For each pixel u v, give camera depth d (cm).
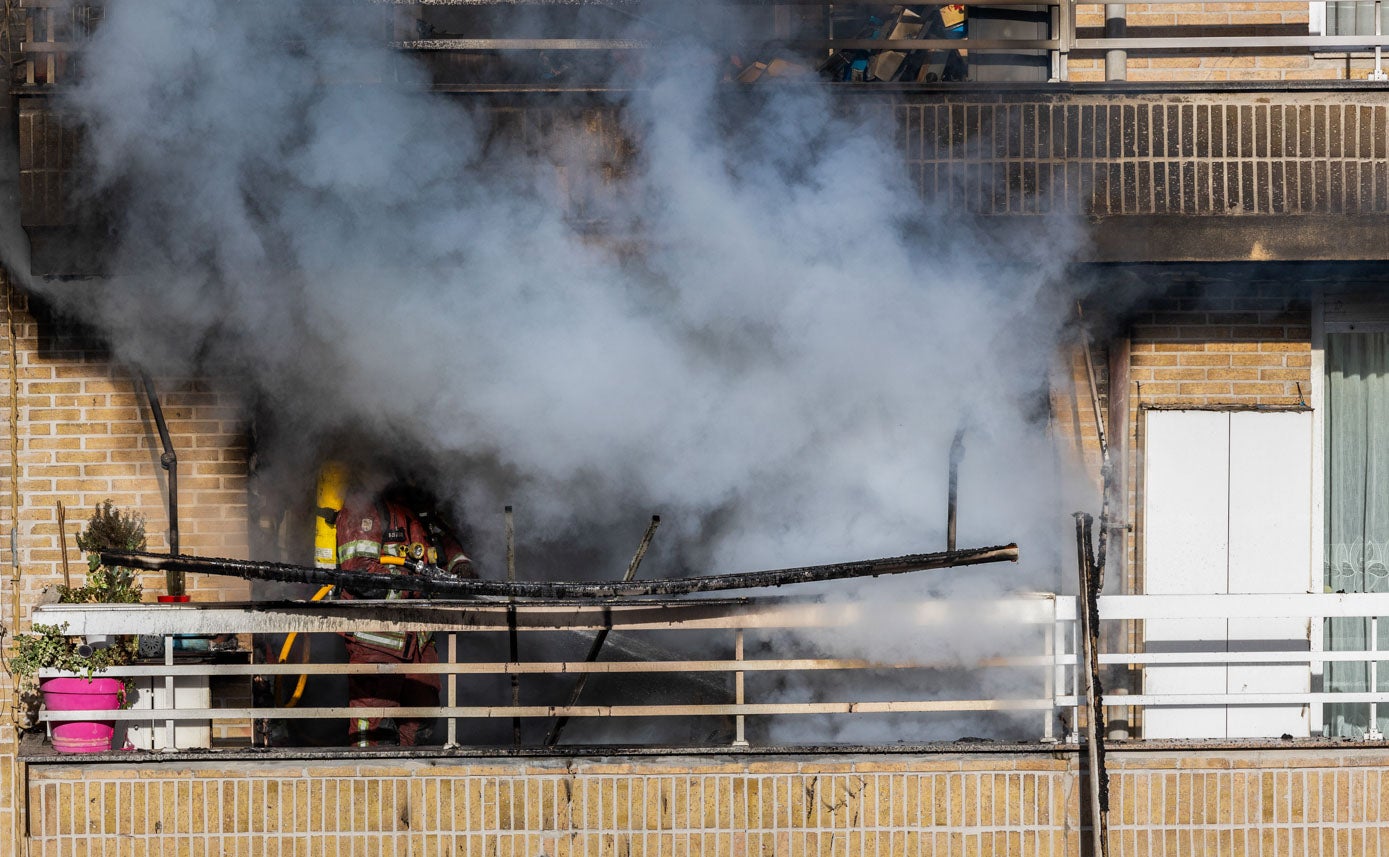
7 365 2147
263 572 1894
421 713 1909
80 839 1895
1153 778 1936
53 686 1927
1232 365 2212
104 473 2166
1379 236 1992
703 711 1928
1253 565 2177
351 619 1928
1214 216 1989
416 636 2073
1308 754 1947
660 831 1906
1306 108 1992
